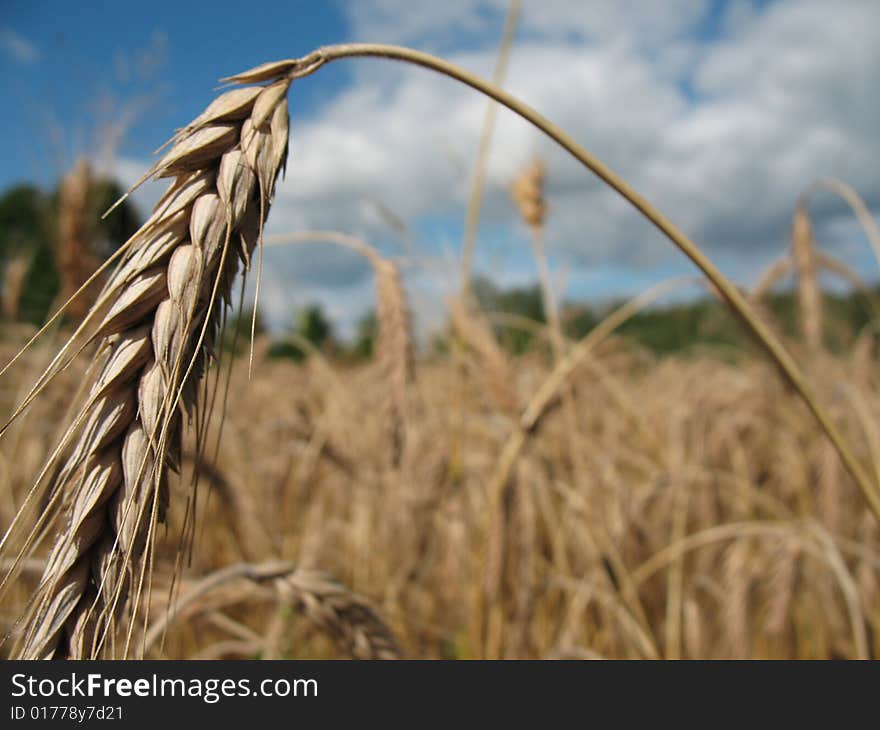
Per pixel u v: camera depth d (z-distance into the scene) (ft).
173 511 14.47
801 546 11.43
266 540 14.28
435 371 17.66
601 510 14.35
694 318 24.17
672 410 20.02
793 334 16.92
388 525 14.69
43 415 13.46
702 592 15.05
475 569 11.74
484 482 14.23
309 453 15.93
